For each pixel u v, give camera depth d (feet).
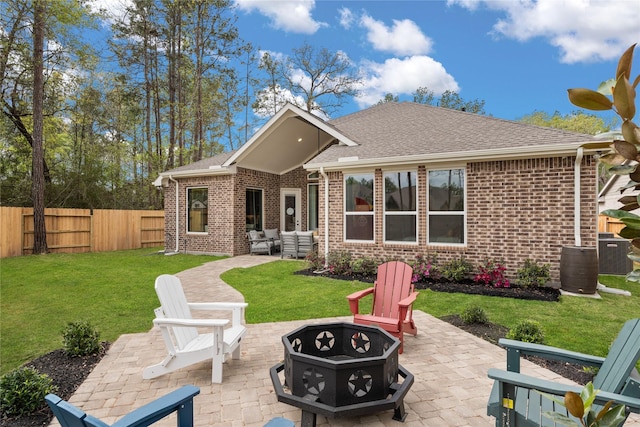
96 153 63.10
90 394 10.56
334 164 30.27
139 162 74.90
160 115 76.59
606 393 6.15
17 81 47.75
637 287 24.59
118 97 69.87
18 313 19.36
